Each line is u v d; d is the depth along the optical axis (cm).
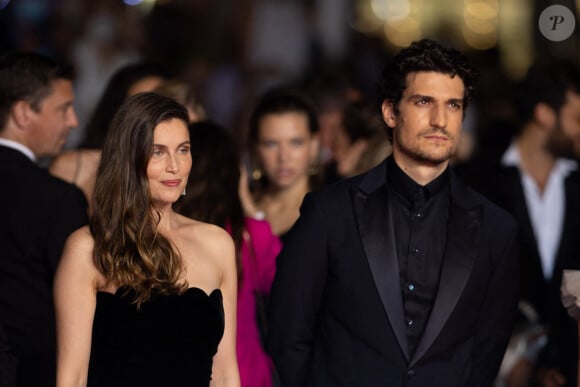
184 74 2211
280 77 2320
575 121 1245
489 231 930
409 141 905
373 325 904
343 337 914
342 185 942
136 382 841
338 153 1430
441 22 2672
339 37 2528
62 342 848
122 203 852
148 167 856
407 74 907
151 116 854
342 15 2556
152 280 847
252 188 1302
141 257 847
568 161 1257
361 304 908
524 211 1242
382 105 945
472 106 1889
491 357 942
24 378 1032
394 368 899
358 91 1459
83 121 1880
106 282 851
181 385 850
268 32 2427
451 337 905
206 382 868
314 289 927
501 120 1681
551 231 1251
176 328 852
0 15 1958
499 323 945
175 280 860
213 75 2259
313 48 2472
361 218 919
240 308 1044
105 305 847
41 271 1034
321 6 2527
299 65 2430
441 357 904
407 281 913
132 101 862
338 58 2447
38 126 1100
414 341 908
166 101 866
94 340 848
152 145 854
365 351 905
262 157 1277
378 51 2531
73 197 1047
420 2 2664
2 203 1034
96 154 1209
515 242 944
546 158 1257
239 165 1059
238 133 1909
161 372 845
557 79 1244
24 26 1955
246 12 2411
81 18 1994
